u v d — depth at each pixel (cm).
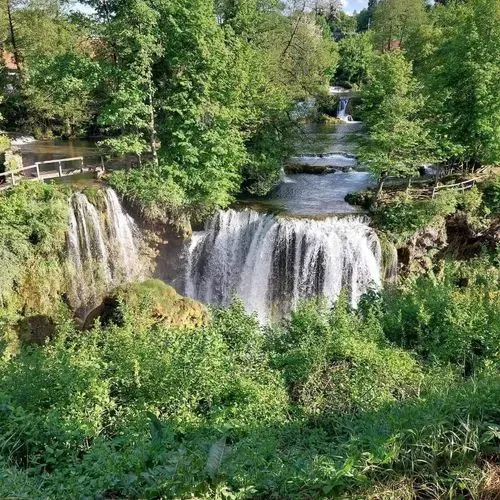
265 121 2228
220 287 1975
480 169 2169
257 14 2527
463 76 1936
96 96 2028
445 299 1171
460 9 2608
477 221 1847
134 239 1923
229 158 1981
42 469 570
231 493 443
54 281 1712
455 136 2016
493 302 1165
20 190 1677
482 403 553
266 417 767
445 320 1090
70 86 1780
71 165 2294
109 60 1872
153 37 1734
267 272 1867
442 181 2089
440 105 1884
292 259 1812
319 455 544
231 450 532
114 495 472
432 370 937
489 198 1911
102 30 1723
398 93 1784
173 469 460
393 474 464
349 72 5484
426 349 1052
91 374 796
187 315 1286
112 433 707
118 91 1803
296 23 3152
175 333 1020
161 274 2000
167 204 1886
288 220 1802
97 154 2628
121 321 1232
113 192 1862
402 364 944
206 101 1877
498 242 1869
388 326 1148
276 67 2558
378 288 1461
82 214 1783
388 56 1834
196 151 1898
